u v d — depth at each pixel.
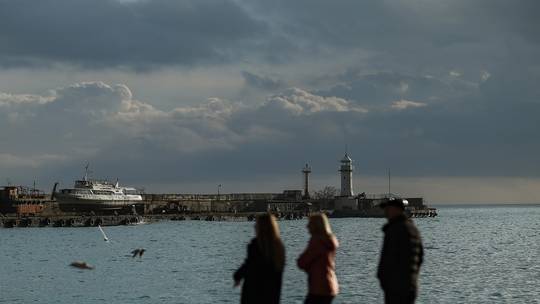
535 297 47.56
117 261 77.44
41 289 52.09
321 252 17.47
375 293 49.00
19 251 95.88
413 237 17.30
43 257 84.44
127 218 198.25
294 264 70.00
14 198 184.88
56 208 197.38
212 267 69.12
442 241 121.25
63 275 62.09
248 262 17.55
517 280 57.34
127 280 57.66
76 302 45.78
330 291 17.42
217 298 46.84
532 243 114.06
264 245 17.31
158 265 71.94
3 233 152.00
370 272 63.78
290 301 44.88
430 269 67.06
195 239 126.06
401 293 17.11
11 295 49.06
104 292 50.34
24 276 61.47
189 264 73.00
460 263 74.25
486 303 44.94
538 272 64.00
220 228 179.12
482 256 84.69
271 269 17.31
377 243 112.38
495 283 55.31
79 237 134.25
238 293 49.03
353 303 44.50
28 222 176.12
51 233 151.88
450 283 55.31
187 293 49.34
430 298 47.16
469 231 168.50
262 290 17.31
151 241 119.31
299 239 126.38
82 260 78.56
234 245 107.50
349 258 81.38
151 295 48.56
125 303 45.16
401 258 17.22
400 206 17.70
